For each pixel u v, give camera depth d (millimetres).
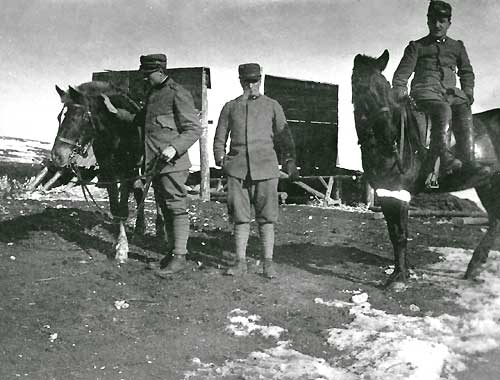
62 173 6727
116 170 6844
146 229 8836
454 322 5250
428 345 4566
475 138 6555
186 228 6480
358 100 6098
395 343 4566
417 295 6016
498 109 6949
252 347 4602
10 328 4715
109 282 5984
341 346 4633
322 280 6527
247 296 5777
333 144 15789
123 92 6949
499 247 8555
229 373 4102
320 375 4074
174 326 4953
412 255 7863
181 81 14180
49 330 4734
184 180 6371
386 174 6152
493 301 5789
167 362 4262
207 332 4855
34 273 6105
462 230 10555
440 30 6469
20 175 13750
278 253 7797
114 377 3990
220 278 6293
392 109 6047
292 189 16422
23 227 7992
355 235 9539
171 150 6121
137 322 5016
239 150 6371
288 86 15141
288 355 4438
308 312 5402
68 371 4051
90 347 4465
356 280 6609
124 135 6793
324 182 15680
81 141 6359
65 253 6949
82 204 11008
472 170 6418
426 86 6438
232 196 6434
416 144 6156
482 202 6910
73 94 6387
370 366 4242
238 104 6457
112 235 8023
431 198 13438
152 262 6629
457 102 6461
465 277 6738
